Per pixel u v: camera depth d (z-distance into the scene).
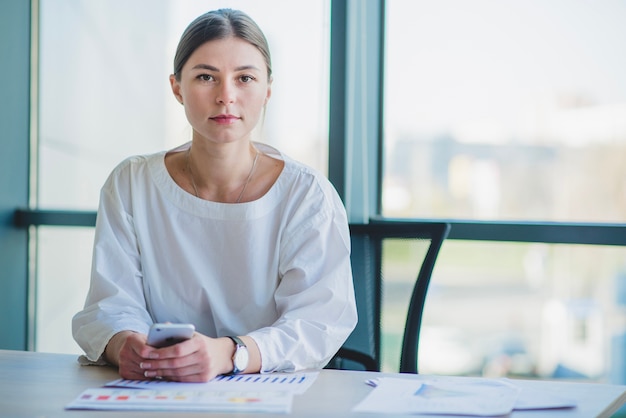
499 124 2.87
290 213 1.81
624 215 2.74
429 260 1.90
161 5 3.23
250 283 1.77
